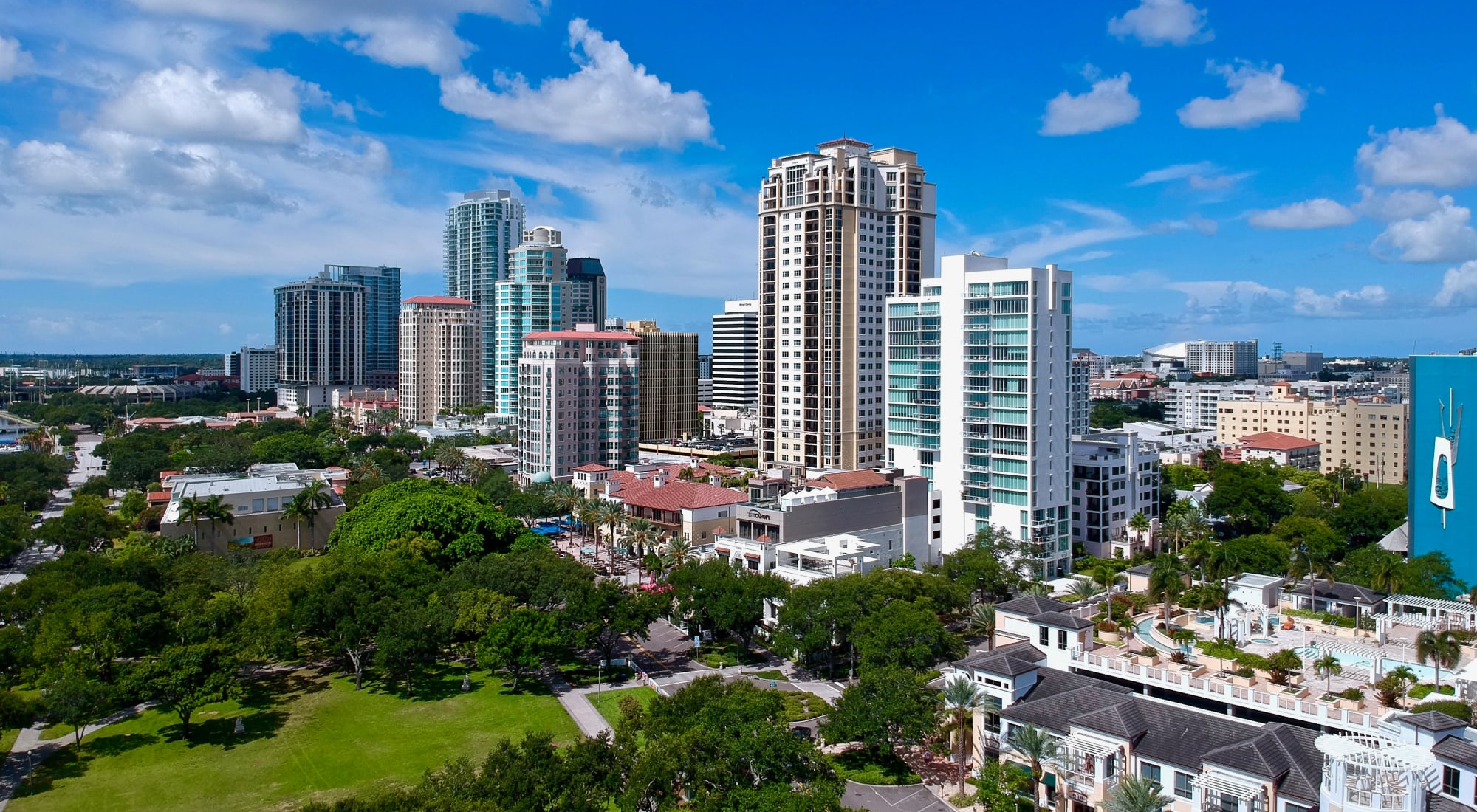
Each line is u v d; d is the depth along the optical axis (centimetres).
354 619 15162
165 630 14838
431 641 14875
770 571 19138
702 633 17688
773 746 9812
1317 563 19062
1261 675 12725
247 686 15288
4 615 15875
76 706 12400
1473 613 15175
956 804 10938
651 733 10700
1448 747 9000
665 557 19625
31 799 11312
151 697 12838
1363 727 10500
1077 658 13312
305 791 11506
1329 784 8669
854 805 11000
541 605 16300
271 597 15912
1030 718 10994
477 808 8431
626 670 15875
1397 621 15900
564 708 14112
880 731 11506
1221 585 14938
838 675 15538
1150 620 16062
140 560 17712
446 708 14188
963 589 17388
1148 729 10394
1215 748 9762
